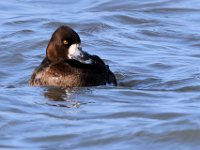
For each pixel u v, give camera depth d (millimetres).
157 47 17688
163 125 11664
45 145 11180
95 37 18344
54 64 14297
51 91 13906
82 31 18875
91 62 14289
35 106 12984
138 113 12406
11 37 18094
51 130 11734
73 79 14141
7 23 19484
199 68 15695
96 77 14266
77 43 14289
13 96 13570
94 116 12367
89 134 11484
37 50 17266
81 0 21891
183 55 16922
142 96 13633
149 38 18484
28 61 16391
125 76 15250
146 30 18953
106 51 17312
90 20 19656
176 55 16906
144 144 11156
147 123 11852
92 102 13211
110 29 19109
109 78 14570
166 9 20938
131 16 20125
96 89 14031
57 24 19328
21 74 15484
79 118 12273
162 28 19203
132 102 13234
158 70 15719
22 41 17625
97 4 21406
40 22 19531
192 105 12867
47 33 18531
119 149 11016
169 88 14289
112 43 17859
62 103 13188
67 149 11039
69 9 21031
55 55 14344
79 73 14156
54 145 11180
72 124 11961
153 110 12508
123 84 14781
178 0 21703
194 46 17859
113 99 13430
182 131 11414
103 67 14531
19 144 11211
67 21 19531
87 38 18234
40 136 11492
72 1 21859
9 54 16828
